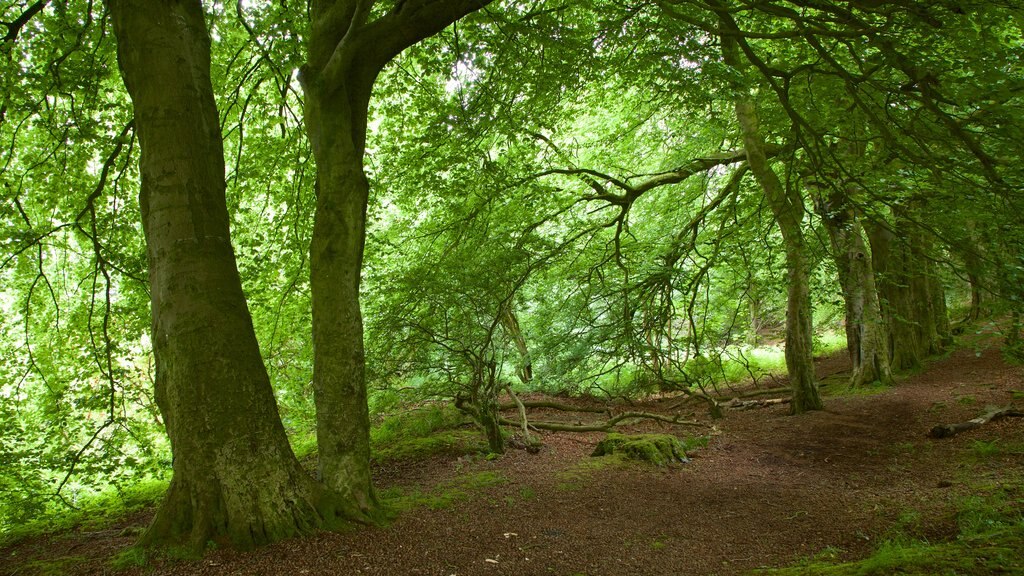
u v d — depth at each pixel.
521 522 6.27
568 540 5.69
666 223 15.98
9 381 8.53
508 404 15.25
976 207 7.43
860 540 5.23
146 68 5.16
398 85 9.98
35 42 7.37
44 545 6.09
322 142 6.12
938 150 7.73
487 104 9.25
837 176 8.87
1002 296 6.75
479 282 9.64
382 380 9.62
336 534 5.39
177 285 5.08
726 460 9.35
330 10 6.39
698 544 5.58
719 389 17.84
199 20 5.62
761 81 8.12
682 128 13.74
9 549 6.08
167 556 4.75
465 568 4.88
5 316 9.28
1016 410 9.44
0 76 7.24
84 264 10.25
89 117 8.09
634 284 13.51
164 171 5.13
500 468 8.85
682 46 7.59
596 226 13.07
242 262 10.11
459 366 9.70
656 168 15.98
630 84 9.18
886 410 11.68
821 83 7.75
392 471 8.89
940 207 7.95
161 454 9.68
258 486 5.14
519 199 11.34
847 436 10.20
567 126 13.03
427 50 9.13
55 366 8.92
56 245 9.34
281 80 9.21
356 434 6.09
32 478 7.51
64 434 8.27
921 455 8.34
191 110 5.27
